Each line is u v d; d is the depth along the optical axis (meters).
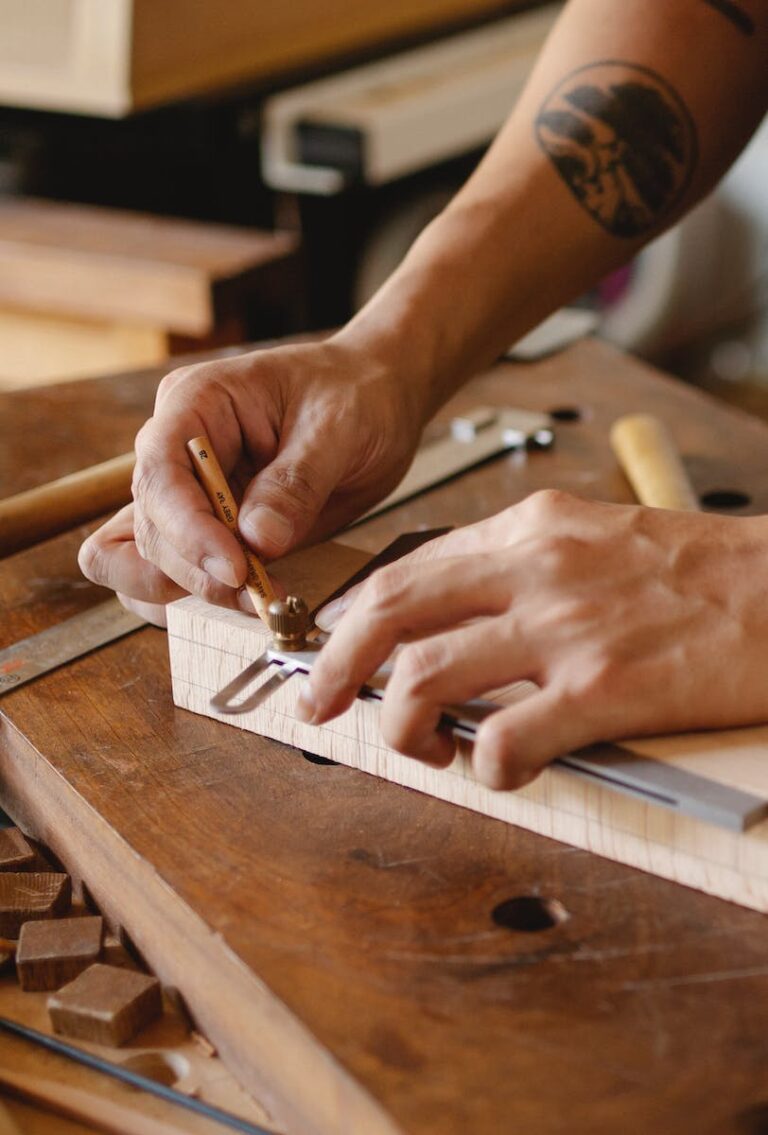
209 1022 0.63
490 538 0.68
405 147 2.11
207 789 0.72
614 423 1.24
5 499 1.08
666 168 1.00
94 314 1.91
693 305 3.06
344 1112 0.53
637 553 0.64
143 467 0.78
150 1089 0.61
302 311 2.03
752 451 1.18
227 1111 0.60
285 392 0.85
